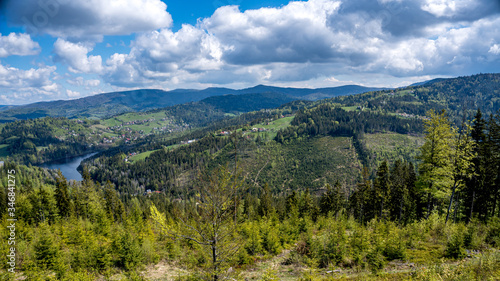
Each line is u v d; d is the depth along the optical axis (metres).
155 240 29.08
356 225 34.50
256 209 73.44
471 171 28.88
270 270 15.84
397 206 45.41
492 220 23.19
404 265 18.17
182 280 19.08
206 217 12.21
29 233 27.16
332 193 60.59
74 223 32.34
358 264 19.33
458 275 13.48
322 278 17.67
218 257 12.69
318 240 22.00
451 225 24.11
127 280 18.66
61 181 54.22
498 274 13.50
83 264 21.05
